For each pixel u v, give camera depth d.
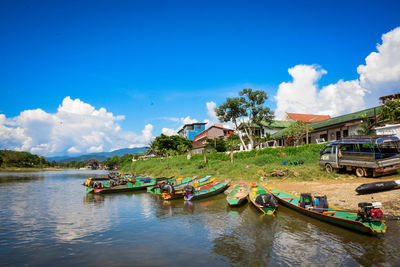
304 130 32.53
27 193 23.98
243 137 47.06
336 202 12.16
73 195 22.19
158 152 58.47
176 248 8.43
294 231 9.55
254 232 9.66
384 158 14.88
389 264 6.59
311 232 9.34
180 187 21.39
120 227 11.13
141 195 21.42
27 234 10.32
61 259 7.76
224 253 7.86
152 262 7.39
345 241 8.27
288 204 12.59
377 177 15.52
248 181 21.16
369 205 8.38
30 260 7.72
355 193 13.12
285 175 20.30
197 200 17.25
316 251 7.66
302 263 6.94
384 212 10.12
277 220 11.09
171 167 38.28
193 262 7.30
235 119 42.25
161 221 11.99
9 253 8.29
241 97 40.75
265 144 42.72
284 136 37.00
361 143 15.53
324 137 33.19
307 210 10.93
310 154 25.83
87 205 16.81
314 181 17.64
